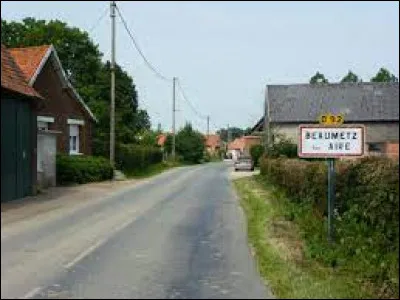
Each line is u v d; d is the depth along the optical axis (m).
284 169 24.34
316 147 11.95
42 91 32.16
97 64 56.09
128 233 14.73
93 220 17.03
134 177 40.34
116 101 55.81
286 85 70.00
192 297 8.62
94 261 11.20
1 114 20.56
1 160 20.62
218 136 158.12
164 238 14.02
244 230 15.45
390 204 10.05
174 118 85.06
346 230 11.88
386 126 65.00
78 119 38.31
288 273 10.20
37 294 8.73
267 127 67.19
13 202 21.23
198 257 11.70
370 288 9.51
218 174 47.78
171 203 22.48
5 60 22.25
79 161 32.16
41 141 27.20
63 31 54.94
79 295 8.69
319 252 11.64
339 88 68.69
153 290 9.03
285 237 14.11
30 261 11.13
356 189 12.28
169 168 61.59
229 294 8.80
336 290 9.09
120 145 46.38
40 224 16.03
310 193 16.83
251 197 25.16
